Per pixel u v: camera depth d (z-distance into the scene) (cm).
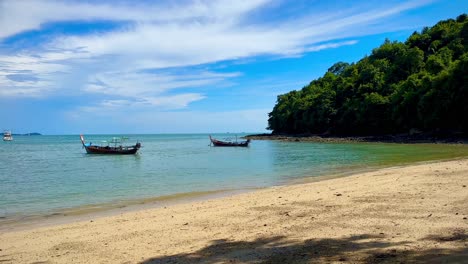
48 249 991
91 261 860
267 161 4134
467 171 1939
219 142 8556
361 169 2914
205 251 867
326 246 825
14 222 1433
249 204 1473
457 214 1027
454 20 11100
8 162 4759
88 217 1484
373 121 9069
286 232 984
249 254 815
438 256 687
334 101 11044
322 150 5756
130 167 3872
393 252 739
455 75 6769
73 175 3188
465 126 6681
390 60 11269
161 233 1086
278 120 14462
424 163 3006
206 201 1666
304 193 1661
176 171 3316
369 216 1089
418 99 7688
